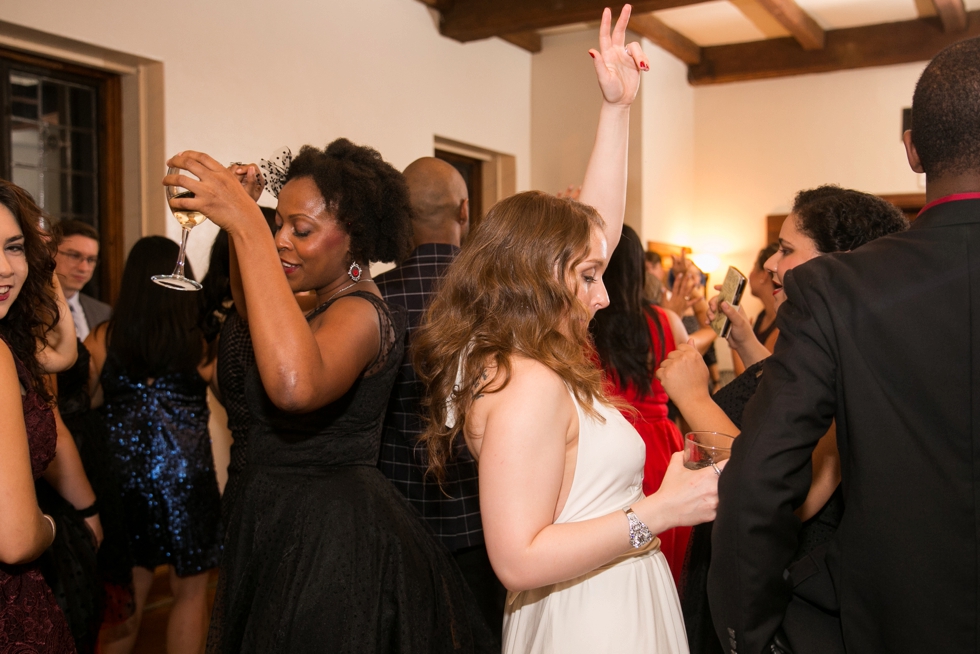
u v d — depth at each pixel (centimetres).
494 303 117
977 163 97
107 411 240
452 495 191
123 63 385
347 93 486
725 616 102
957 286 94
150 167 393
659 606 122
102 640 266
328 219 150
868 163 684
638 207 665
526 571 102
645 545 109
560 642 117
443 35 566
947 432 93
